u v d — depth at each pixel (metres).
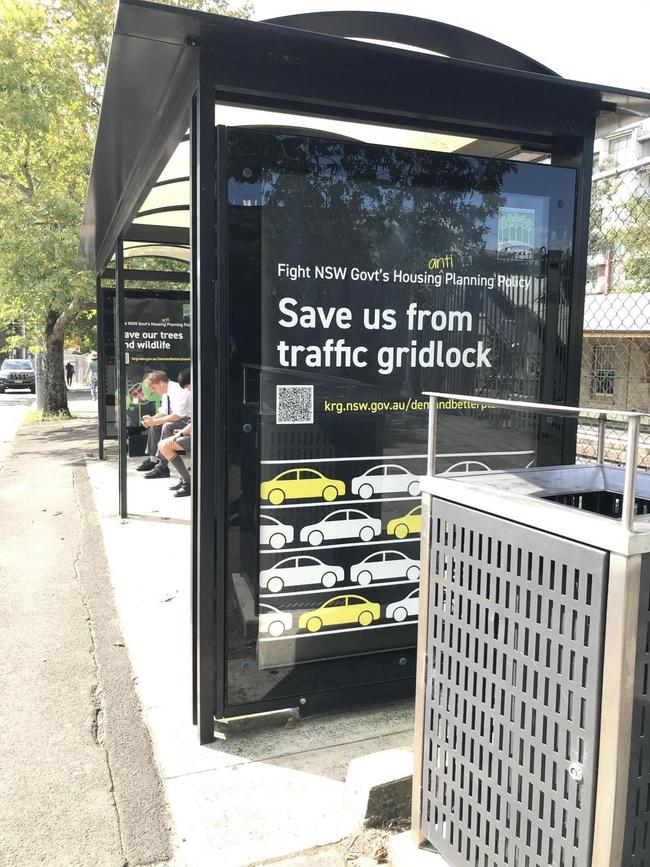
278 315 2.91
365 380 3.08
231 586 2.93
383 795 2.38
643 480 2.09
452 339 3.20
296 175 2.87
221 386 2.85
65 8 14.80
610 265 4.64
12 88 13.41
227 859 2.25
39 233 12.82
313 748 2.90
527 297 3.29
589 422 3.45
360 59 2.72
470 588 1.85
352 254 2.99
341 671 3.13
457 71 2.82
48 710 3.22
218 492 2.87
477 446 3.29
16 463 10.55
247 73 2.71
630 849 1.51
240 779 2.68
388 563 3.21
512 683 1.71
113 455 11.27
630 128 5.30
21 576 5.18
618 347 4.50
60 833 2.38
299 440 2.99
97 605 4.57
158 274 10.61
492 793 1.79
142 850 2.30
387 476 3.16
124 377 6.78
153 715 3.16
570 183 3.27
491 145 3.62
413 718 3.15
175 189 5.06
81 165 14.33
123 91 3.07
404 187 3.04
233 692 2.96
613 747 1.46
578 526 1.51
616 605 1.44
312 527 3.06
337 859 2.26
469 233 3.16
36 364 18.47
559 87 2.99
